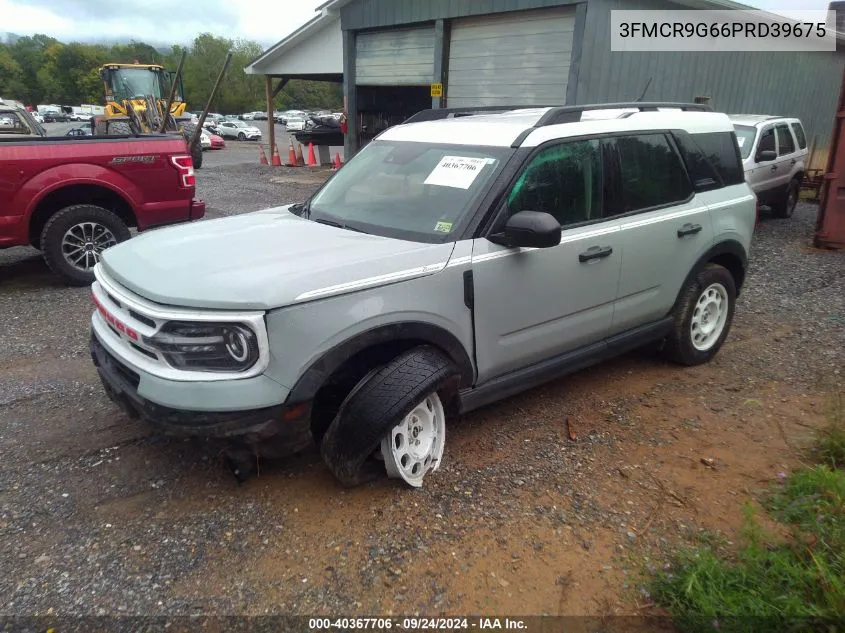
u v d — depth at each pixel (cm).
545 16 1161
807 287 735
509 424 409
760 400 447
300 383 286
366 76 1652
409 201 376
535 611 258
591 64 1112
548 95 1188
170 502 321
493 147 376
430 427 340
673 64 1245
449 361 329
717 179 496
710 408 436
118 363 321
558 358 404
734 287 514
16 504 318
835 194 906
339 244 334
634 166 429
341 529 303
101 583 269
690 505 327
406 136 434
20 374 475
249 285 280
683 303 476
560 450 378
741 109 1479
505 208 353
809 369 502
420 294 318
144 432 388
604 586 272
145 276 304
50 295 679
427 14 1379
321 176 1836
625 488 341
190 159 757
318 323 286
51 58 10088
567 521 312
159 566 278
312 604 260
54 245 680
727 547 293
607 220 408
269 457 300
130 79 2506
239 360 278
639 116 448
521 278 360
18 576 271
